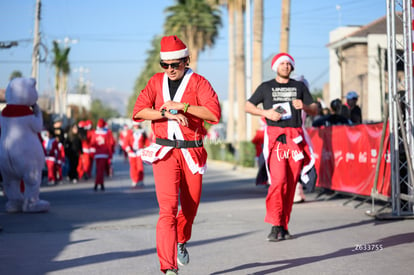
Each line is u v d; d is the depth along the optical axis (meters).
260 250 6.29
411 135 8.50
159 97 4.86
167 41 4.73
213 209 10.18
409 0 8.45
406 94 8.53
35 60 28.22
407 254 5.83
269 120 7.01
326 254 5.96
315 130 12.82
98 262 5.84
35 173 10.39
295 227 7.82
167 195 4.67
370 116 27.80
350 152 10.83
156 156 4.70
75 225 8.60
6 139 10.29
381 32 27.88
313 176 7.05
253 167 26.98
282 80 7.15
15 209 10.42
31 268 5.61
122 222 8.84
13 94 10.34
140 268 5.52
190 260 5.85
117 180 20.14
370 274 5.04
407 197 8.30
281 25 24.67
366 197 10.48
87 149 20.88
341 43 29.83
